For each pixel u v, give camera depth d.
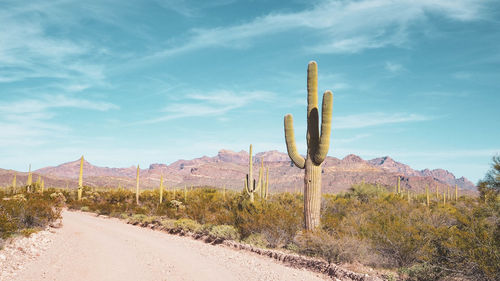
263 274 9.70
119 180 169.88
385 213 14.76
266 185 27.03
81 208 38.31
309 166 13.45
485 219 8.49
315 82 13.68
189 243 16.36
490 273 7.32
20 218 17.91
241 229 16.08
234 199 23.48
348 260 10.83
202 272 9.97
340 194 31.38
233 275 9.59
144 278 9.22
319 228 12.30
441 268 8.33
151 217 26.05
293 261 11.38
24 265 10.35
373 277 8.81
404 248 10.11
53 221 20.69
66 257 12.03
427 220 12.59
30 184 45.38
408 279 8.81
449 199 37.19
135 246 15.02
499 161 9.66
